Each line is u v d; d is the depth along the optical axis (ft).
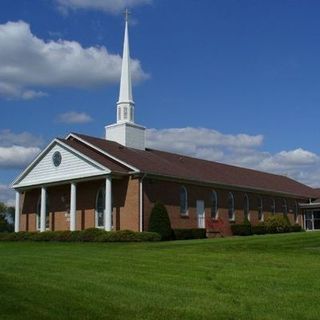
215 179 149.07
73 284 49.32
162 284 50.44
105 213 124.16
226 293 46.62
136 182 125.39
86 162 128.26
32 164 140.26
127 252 80.74
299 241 100.42
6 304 40.22
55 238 122.72
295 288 48.98
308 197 195.42
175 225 132.98
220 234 148.05
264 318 38.42
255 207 167.43
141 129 150.41
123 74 149.89
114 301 42.32
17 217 147.02
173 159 153.58
